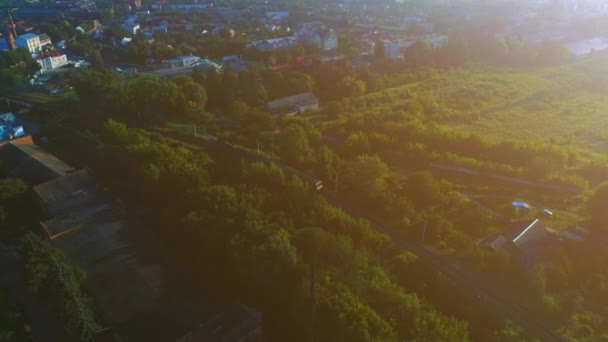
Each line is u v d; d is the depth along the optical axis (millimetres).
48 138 153750
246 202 98375
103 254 87875
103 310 75312
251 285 80875
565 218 108250
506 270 85250
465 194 120312
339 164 125938
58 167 123750
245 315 72688
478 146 142125
